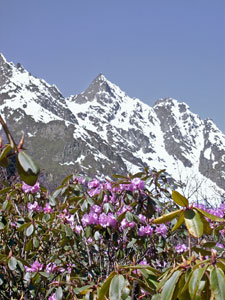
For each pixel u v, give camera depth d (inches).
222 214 168.4
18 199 211.8
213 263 67.7
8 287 179.2
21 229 189.5
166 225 199.3
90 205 190.1
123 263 180.5
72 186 199.3
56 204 206.4
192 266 72.3
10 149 57.1
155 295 82.3
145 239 179.0
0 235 202.2
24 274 182.1
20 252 202.5
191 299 67.1
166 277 75.0
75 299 133.6
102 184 194.2
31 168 55.7
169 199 195.9
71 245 194.5
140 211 184.1
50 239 205.6
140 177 195.5
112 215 178.2
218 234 133.5
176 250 189.2
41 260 203.9
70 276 172.7
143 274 87.6
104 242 206.7
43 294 181.0
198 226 75.9
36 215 205.6
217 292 64.2
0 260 141.8
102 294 84.7
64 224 193.5
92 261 199.9
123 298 82.0
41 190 209.9
